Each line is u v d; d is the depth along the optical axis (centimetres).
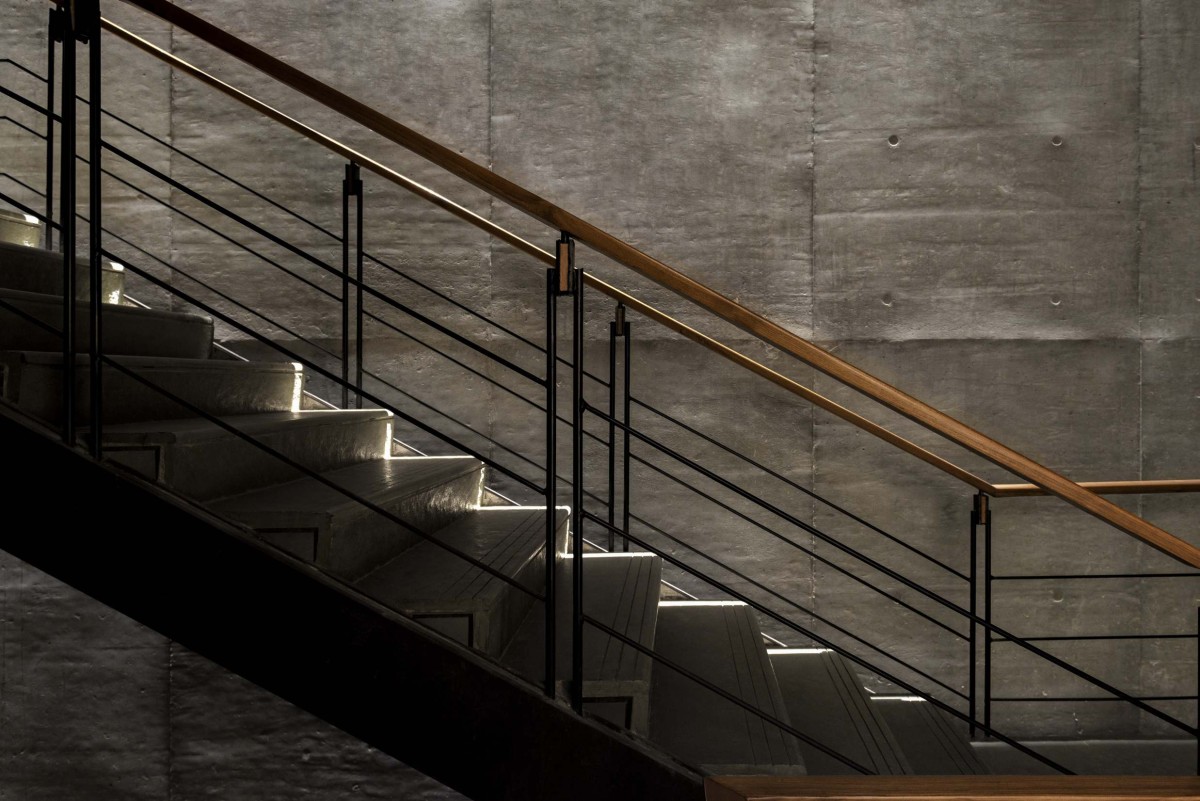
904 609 390
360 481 228
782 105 394
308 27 395
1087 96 390
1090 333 391
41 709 386
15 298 192
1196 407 389
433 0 396
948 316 393
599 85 395
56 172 393
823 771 202
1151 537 175
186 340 274
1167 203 389
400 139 171
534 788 163
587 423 394
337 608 163
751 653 241
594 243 167
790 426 394
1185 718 384
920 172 393
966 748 257
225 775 385
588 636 204
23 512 163
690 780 164
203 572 163
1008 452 172
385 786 384
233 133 395
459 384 396
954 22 392
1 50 392
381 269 395
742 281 395
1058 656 389
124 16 392
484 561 209
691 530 393
